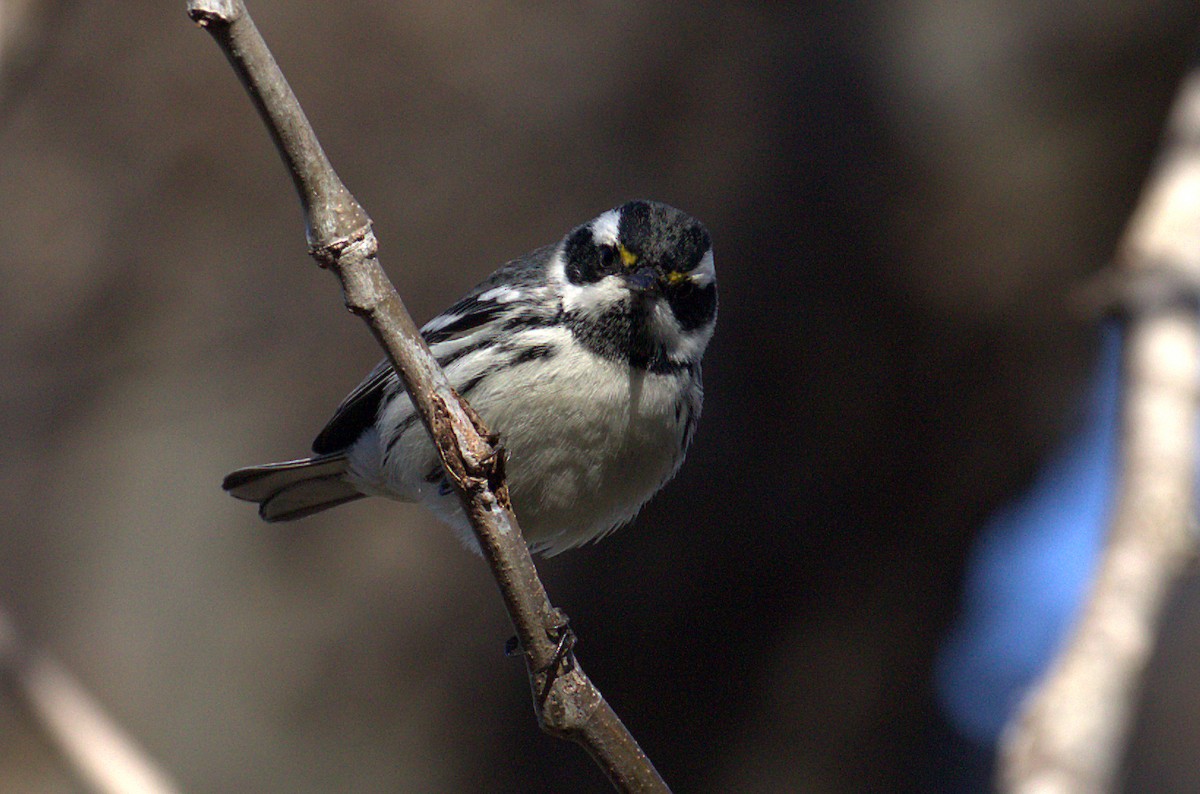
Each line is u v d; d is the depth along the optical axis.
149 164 12.93
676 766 13.90
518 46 13.48
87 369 12.63
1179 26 14.23
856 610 14.25
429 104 13.33
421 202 13.26
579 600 13.48
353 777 12.24
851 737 14.49
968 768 16.20
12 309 12.69
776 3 14.19
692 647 13.70
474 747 12.55
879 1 14.38
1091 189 14.36
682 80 13.77
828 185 13.95
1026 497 15.91
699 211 13.75
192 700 12.05
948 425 14.43
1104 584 6.68
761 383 13.84
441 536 12.53
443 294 13.16
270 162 13.01
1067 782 6.03
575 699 4.92
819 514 13.99
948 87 14.26
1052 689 6.33
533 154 13.41
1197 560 6.74
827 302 13.95
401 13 13.30
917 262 14.15
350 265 4.63
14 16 8.09
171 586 12.24
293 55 13.22
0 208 12.79
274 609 12.34
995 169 14.26
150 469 12.46
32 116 12.86
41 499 12.35
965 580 15.37
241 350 12.75
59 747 6.91
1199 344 7.48
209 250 12.88
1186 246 7.87
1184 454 7.00
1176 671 18.72
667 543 13.54
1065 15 14.39
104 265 12.80
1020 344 14.56
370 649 12.40
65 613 12.10
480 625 12.53
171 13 13.01
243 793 11.96
